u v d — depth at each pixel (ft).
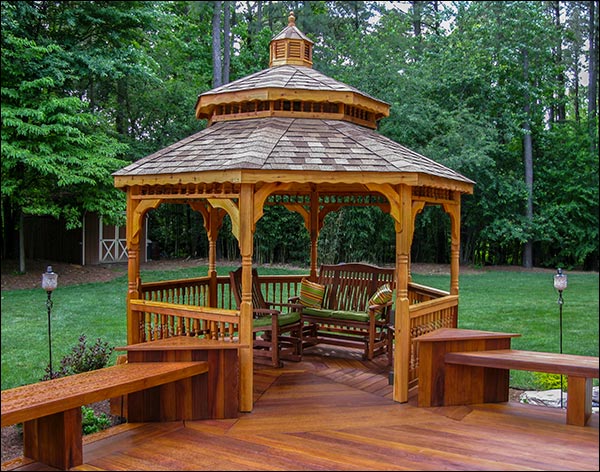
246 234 14.94
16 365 22.98
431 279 47.65
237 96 19.21
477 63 47.44
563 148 52.70
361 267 22.90
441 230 59.93
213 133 18.58
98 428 16.51
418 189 16.85
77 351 19.47
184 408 14.57
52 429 11.64
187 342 15.16
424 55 48.26
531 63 46.03
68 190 43.88
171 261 57.67
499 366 14.78
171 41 45.06
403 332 15.89
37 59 35.91
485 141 47.14
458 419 14.51
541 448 12.42
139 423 14.43
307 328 23.09
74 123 39.45
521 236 51.72
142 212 17.30
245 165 14.43
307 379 18.33
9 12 32.89
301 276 24.72
